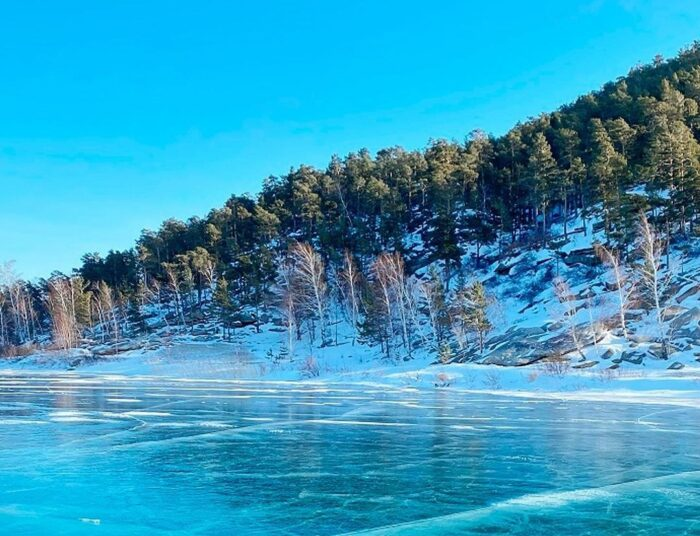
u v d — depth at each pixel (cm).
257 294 7081
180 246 9712
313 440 1692
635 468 1306
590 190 6156
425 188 7962
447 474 1250
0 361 7444
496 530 880
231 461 1388
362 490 1116
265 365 5378
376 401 2869
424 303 5866
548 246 5997
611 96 8325
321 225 7800
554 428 1916
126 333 7806
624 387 3114
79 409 2491
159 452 1499
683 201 4934
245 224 9238
